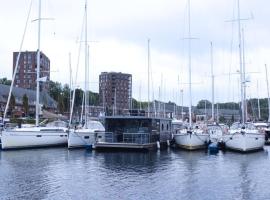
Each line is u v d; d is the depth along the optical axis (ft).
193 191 64.13
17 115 309.01
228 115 322.34
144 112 146.61
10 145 127.75
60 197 59.06
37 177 76.18
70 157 111.04
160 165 95.20
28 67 498.28
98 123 157.38
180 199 58.39
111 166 92.79
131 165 94.84
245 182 72.13
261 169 89.20
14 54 508.53
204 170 87.25
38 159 105.60
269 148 147.13
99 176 78.02
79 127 155.22
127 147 128.16
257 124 187.01
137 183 70.59
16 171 83.71
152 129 136.67
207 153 125.80
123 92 501.15
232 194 61.87
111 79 494.59
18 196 59.41
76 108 314.76
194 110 344.49
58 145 142.41
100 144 129.80
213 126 166.20
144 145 127.85
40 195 60.23
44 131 136.87
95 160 104.42
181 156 116.47
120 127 136.56
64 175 78.89
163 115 241.76
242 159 109.29
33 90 458.91
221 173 82.99
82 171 84.48
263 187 67.36
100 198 58.70
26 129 132.26
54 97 490.08
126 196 60.08
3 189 64.34
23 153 120.67
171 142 150.20
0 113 305.94
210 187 67.31
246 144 127.13
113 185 68.59
